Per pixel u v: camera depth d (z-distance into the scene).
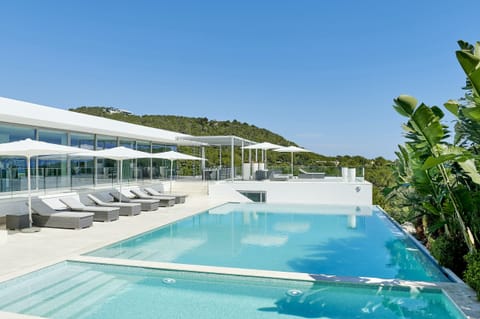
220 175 24.02
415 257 8.73
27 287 6.29
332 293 6.14
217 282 6.62
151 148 25.48
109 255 8.43
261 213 16.20
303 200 19.95
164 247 9.62
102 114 58.75
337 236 11.34
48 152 10.25
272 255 8.90
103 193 16.62
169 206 16.89
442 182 7.07
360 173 21.66
